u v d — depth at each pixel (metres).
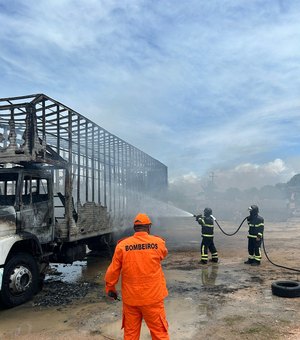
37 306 6.29
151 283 3.79
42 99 7.32
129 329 3.83
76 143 8.97
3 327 5.31
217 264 9.87
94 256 11.62
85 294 7.00
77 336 4.88
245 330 4.93
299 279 7.91
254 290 7.01
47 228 7.72
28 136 7.13
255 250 9.67
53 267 10.01
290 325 5.09
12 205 6.80
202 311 5.77
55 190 8.86
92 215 9.71
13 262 6.32
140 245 3.89
